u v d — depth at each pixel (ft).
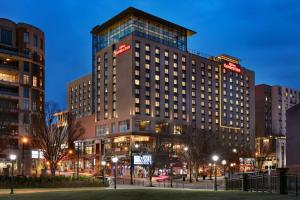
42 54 372.58
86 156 486.38
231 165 409.08
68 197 95.71
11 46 347.97
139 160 332.80
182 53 529.04
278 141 549.95
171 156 361.30
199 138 325.21
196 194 100.48
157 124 479.41
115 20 513.04
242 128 608.19
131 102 463.01
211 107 561.84
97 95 529.04
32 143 264.31
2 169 298.56
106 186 197.06
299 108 181.06
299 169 163.02
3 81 328.08
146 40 488.02
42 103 362.74
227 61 605.73
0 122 263.29
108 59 512.63
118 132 476.95
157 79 492.54
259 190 123.95
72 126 351.67
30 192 129.49
